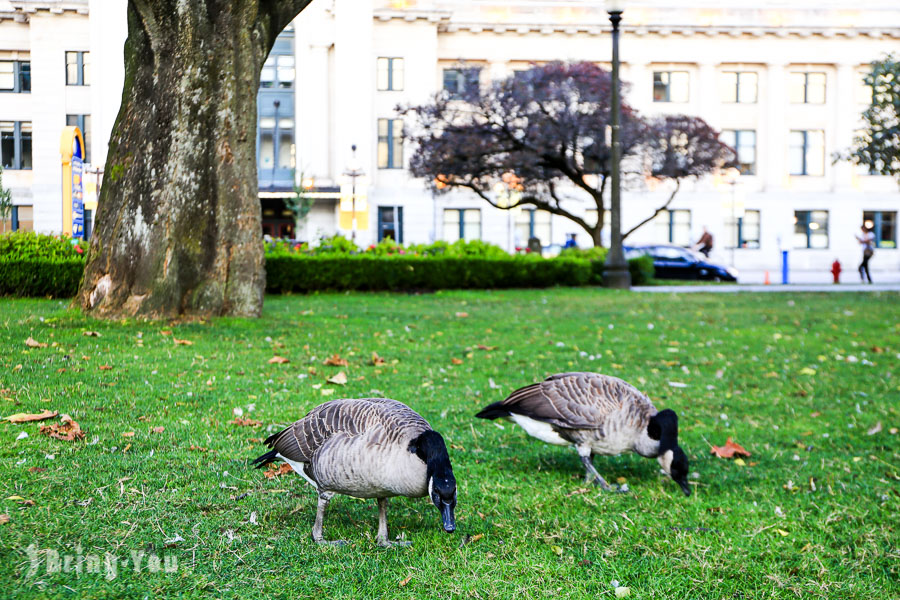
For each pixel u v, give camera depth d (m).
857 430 8.41
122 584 4.42
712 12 51.69
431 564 4.89
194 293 12.61
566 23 51.19
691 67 52.50
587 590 4.75
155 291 12.27
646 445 6.23
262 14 12.85
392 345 12.11
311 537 5.18
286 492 5.95
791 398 9.71
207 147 12.48
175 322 12.08
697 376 10.78
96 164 44.75
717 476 6.89
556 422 6.21
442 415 8.27
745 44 52.22
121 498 5.60
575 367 11.01
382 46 49.62
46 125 46.97
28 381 8.48
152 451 6.64
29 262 16.55
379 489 4.62
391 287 20.83
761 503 6.29
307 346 11.38
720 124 52.75
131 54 12.38
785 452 7.61
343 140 48.41
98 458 6.36
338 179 47.88
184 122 12.25
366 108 48.50
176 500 5.63
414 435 4.56
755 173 53.28
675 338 13.85
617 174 24.30
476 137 31.59
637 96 51.88
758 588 4.90
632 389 6.40
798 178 53.25
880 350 12.91
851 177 53.06
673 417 6.23
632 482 6.75
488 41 51.31
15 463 6.10
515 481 6.53
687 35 51.84
